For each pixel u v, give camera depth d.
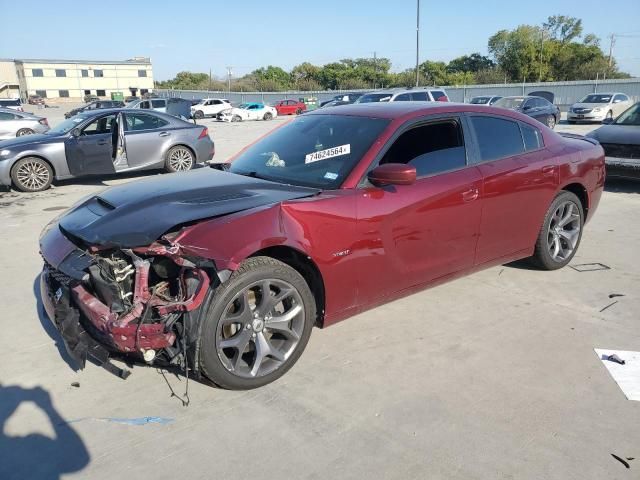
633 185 9.51
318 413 2.89
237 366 3.00
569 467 2.47
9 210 8.15
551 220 4.79
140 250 2.83
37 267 5.38
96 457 2.57
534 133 4.70
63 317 3.05
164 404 2.98
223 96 62.00
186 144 11.19
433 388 3.12
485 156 4.20
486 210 4.12
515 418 2.83
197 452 2.60
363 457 2.55
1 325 4.02
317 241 3.19
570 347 3.59
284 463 2.52
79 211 3.52
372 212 3.43
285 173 3.82
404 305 4.28
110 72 89.69
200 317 2.80
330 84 80.88
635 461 2.51
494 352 3.53
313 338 3.73
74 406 2.98
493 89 41.28
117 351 2.98
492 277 4.89
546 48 62.03
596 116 25.27
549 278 4.86
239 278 2.91
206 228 2.89
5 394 3.10
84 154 9.95
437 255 3.89
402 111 3.94
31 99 70.31
